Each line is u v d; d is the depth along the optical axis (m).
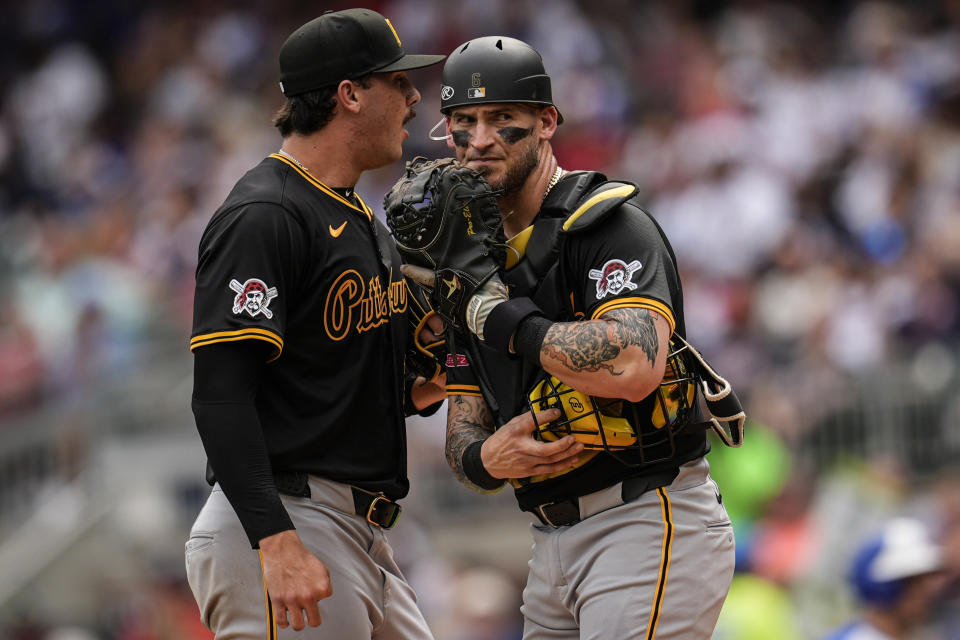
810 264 39.62
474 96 12.04
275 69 55.44
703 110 47.25
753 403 35.97
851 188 41.84
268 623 12.01
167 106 54.56
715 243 41.47
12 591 37.41
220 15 57.88
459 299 11.98
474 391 12.84
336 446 12.44
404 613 13.30
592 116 48.62
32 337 43.75
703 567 12.16
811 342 37.69
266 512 11.48
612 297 11.59
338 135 12.44
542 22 51.72
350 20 12.30
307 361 12.17
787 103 45.72
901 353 37.03
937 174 41.25
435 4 53.75
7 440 40.25
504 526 37.53
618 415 11.96
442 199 11.85
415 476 37.56
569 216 12.05
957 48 46.81
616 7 53.47
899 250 39.47
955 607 24.73
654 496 12.12
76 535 38.47
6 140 56.09
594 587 12.09
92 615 37.19
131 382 41.53
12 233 49.78
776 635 24.17
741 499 28.83
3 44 59.69
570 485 12.29
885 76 46.19
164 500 40.12
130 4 59.47
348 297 12.30
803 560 27.75
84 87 56.88
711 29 52.59
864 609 20.08
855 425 35.94
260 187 12.01
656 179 45.31
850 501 28.48
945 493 30.78
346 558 12.37
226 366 11.55
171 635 35.50
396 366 12.90
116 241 47.91
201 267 11.84
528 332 11.62
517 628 32.09
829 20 52.69
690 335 39.16
